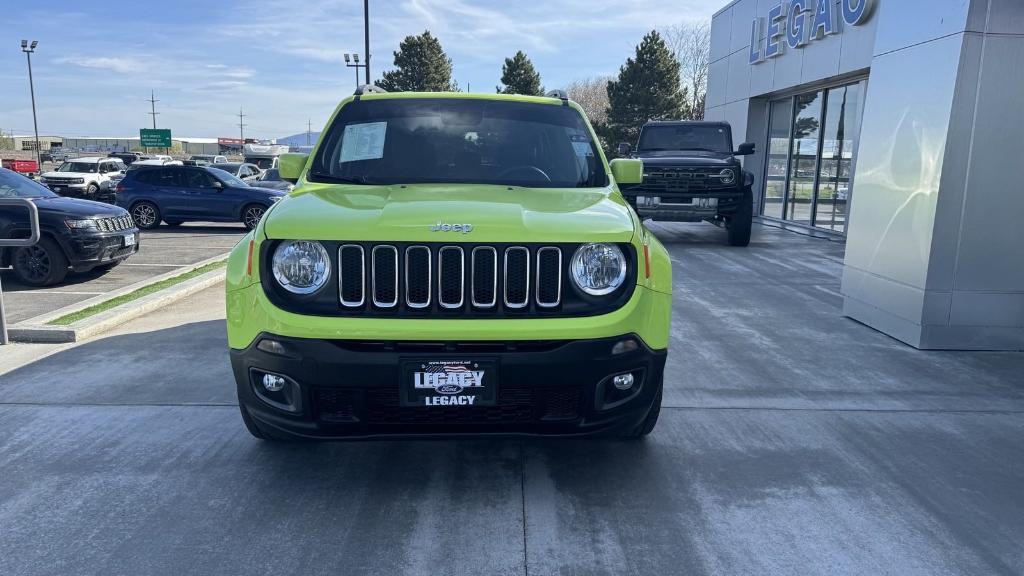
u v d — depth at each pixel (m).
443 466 3.55
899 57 6.00
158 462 3.54
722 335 6.11
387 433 3.02
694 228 15.57
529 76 61.56
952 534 2.96
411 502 3.18
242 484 3.33
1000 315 5.67
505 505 3.16
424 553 2.78
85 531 2.91
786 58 15.89
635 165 4.19
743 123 18.84
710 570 2.68
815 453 3.73
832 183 14.77
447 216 3.00
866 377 5.00
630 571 2.67
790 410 4.34
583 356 2.91
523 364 2.88
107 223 8.55
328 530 2.94
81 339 5.77
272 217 3.11
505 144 4.13
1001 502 3.25
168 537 2.88
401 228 2.91
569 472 3.49
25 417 4.10
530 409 3.01
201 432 3.91
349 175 3.95
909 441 3.91
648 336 3.07
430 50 61.84
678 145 13.27
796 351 5.64
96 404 4.31
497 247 2.92
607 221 3.12
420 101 4.40
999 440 3.94
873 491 3.33
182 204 16.05
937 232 5.50
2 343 5.63
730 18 19.91
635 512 3.11
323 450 3.71
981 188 5.45
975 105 5.30
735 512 3.12
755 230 15.47
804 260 10.66
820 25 13.91
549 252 2.96
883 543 2.88
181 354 5.37
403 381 2.85
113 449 3.69
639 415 3.18
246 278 3.05
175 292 7.45
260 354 2.95
